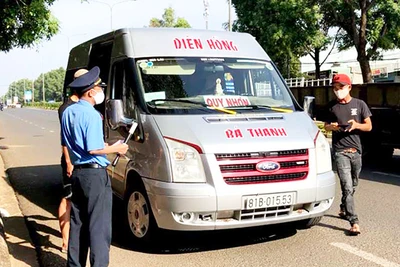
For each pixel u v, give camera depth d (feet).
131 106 18.99
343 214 21.81
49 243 19.44
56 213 24.14
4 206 25.55
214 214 16.06
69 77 28.43
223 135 16.70
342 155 19.39
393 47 92.27
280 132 17.43
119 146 13.85
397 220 21.47
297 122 18.45
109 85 21.07
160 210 16.43
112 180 20.57
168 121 17.38
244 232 19.86
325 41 97.14
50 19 43.37
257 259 17.01
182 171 16.15
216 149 16.15
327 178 17.76
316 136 18.16
